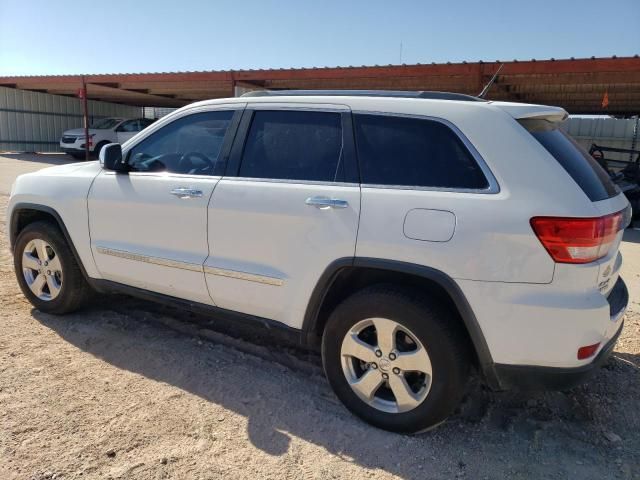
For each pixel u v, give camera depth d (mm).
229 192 3445
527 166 2762
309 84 16703
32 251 4559
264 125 3504
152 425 3041
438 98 3166
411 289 2965
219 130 3697
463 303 2770
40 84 22422
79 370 3635
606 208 2791
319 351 4137
